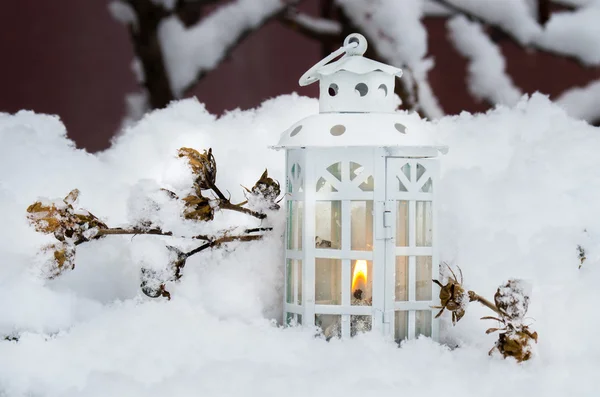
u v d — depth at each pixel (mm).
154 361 1050
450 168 1214
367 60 1132
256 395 996
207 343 1082
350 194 1108
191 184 1125
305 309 1115
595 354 1071
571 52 1678
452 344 1137
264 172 1162
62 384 1029
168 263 1128
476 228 1153
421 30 1635
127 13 1863
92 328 1100
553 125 1247
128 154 1237
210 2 1795
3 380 1035
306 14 1781
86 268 1157
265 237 1162
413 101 1619
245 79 1912
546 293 1103
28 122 1238
